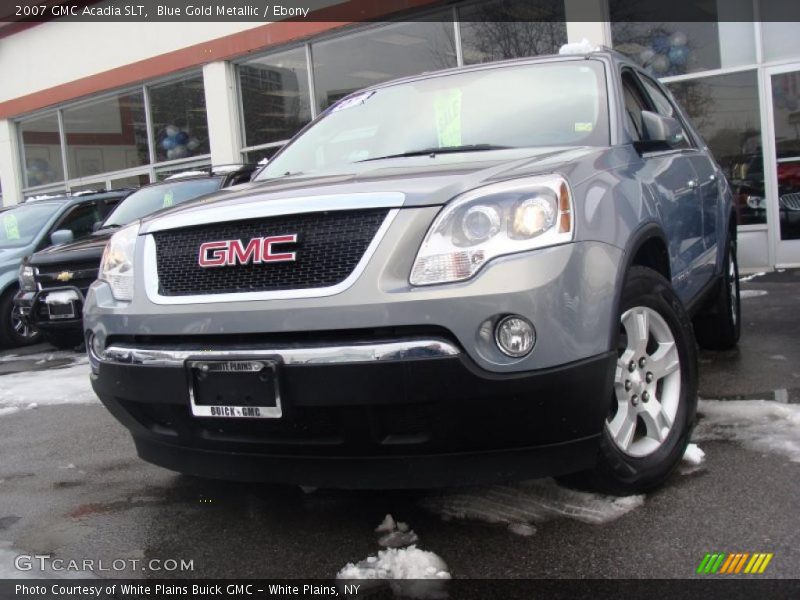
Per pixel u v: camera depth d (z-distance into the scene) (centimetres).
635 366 307
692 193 423
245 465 292
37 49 1706
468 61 1147
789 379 458
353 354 257
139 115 1581
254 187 348
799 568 247
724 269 506
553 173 279
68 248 805
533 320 254
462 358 252
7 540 321
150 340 301
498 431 261
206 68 1416
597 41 1023
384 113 421
